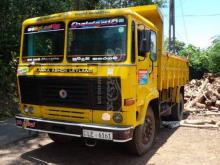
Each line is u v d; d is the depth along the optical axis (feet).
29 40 23.45
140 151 23.47
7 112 37.45
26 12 42.27
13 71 43.39
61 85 21.81
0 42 41.06
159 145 26.71
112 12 20.62
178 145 26.78
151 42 24.26
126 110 20.21
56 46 22.18
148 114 24.30
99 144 26.58
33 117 22.86
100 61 20.74
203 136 29.78
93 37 21.09
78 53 21.39
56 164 21.99
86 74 20.86
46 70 22.34
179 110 36.55
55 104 22.17
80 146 26.13
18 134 28.78
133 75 20.63
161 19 26.50
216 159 23.36
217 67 103.50
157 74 26.25
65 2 49.47
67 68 21.53
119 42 20.40
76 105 21.40
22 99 23.72
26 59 23.44
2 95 40.29
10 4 40.73
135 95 21.07
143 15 26.84
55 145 26.35
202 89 52.80
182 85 37.58
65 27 21.98
